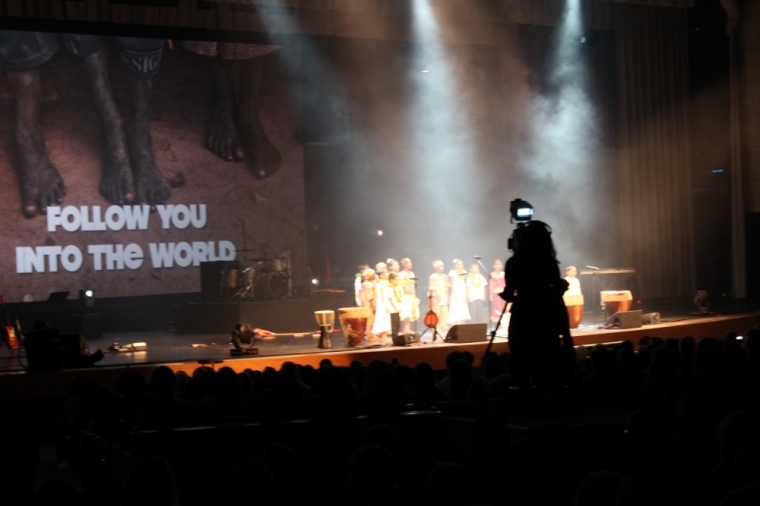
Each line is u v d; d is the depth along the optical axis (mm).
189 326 14367
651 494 1910
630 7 17297
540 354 4723
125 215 15664
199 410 5402
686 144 18016
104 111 15453
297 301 14688
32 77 14914
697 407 4633
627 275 16375
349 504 3184
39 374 9008
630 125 17562
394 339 10969
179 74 16016
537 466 2725
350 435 4551
